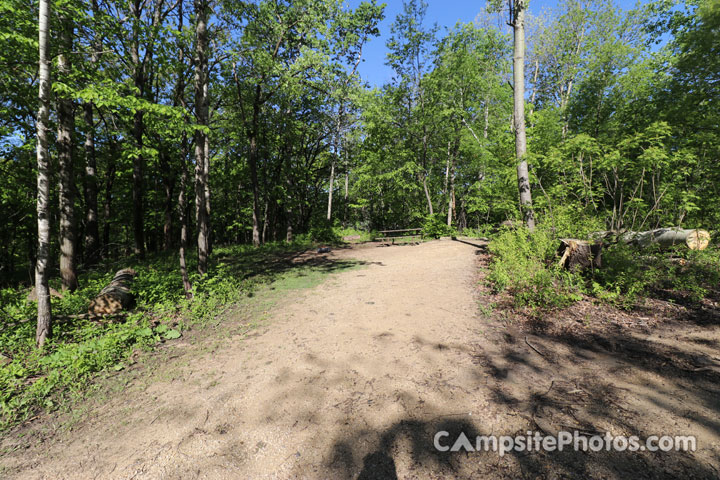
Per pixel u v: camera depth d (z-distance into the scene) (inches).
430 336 182.1
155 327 213.2
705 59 358.9
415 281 315.0
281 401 126.4
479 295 251.6
